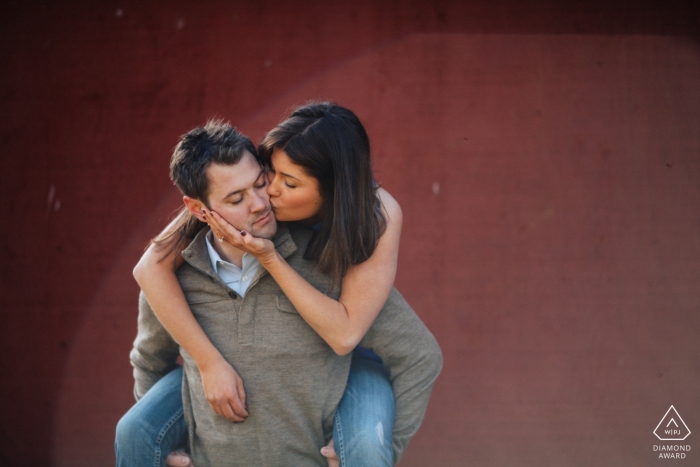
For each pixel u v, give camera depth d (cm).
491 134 373
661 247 366
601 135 371
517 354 368
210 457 203
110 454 373
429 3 376
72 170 384
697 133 367
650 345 364
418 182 374
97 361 379
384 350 211
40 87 386
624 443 361
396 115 375
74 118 384
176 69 380
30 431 378
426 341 214
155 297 193
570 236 370
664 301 365
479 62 374
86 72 384
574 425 363
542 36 373
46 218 384
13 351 382
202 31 380
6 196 386
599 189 370
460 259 372
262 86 376
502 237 371
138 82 382
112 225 381
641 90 370
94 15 384
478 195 373
